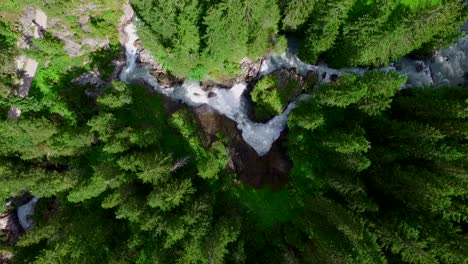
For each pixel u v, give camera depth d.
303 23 43.94
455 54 48.66
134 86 48.34
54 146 43.09
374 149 38.47
